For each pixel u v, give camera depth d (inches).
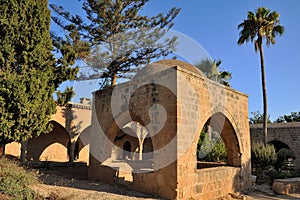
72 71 343.3
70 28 565.0
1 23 261.3
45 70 301.4
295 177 517.3
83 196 278.8
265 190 426.9
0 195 201.6
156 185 296.8
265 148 562.6
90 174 408.8
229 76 791.7
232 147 402.0
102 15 594.2
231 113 384.5
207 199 314.3
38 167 544.4
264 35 671.1
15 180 234.7
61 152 733.3
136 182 324.5
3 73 253.1
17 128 264.5
